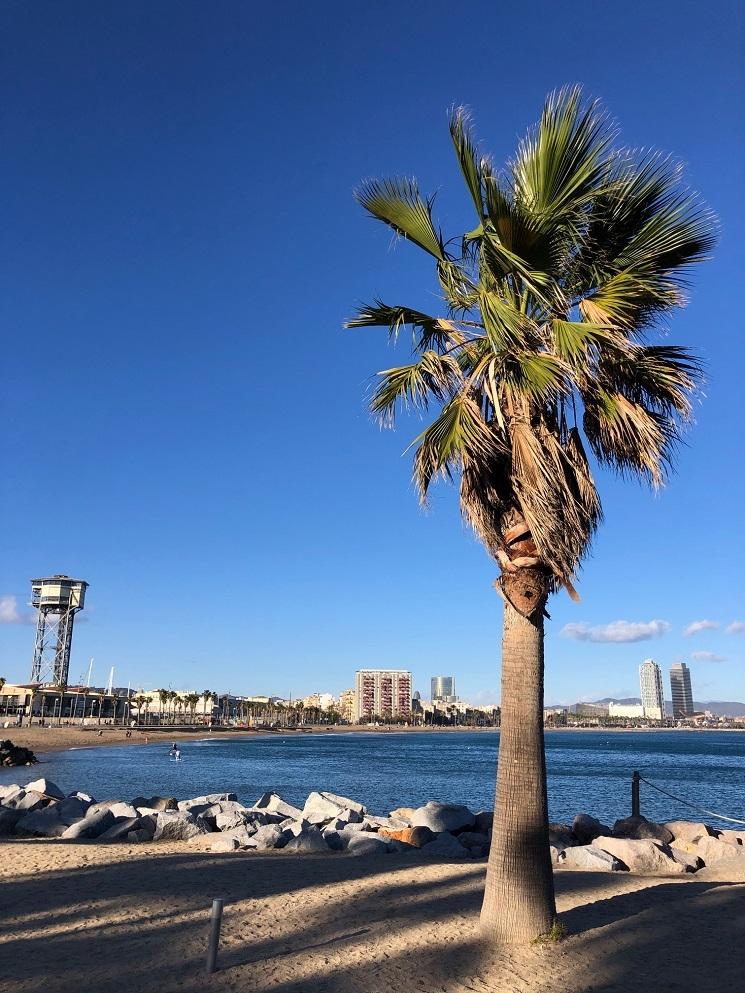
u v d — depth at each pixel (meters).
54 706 168.50
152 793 41.50
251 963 7.08
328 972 6.85
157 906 9.14
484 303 7.65
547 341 7.91
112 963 7.03
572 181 7.68
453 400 8.12
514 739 7.88
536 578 7.77
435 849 14.27
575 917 8.57
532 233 7.66
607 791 46.84
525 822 7.79
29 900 9.43
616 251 8.43
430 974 6.81
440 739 188.50
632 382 8.45
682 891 10.14
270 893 9.90
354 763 76.81
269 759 83.25
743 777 62.41
